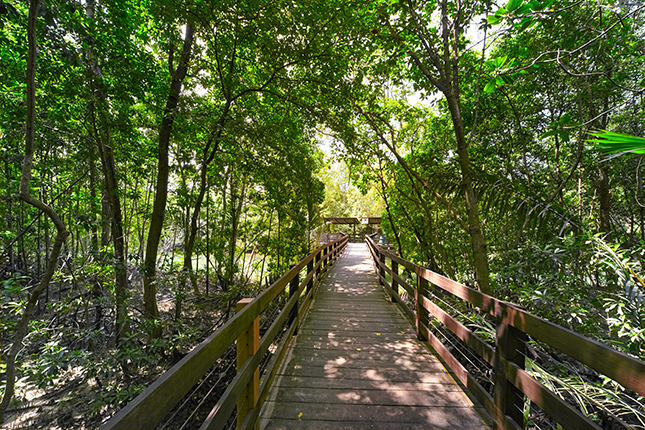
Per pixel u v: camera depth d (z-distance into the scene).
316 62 5.91
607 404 2.59
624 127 5.84
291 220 10.96
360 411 2.30
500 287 4.20
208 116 6.69
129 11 5.99
